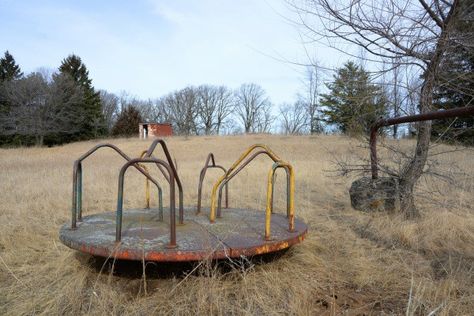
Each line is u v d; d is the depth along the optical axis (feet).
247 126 211.41
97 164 55.72
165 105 221.87
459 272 10.26
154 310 8.39
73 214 10.66
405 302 8.97
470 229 13.97
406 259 11.53
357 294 9.39
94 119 167.22
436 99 17.01
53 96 153.07
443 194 18.24
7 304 8.95
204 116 213.05
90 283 9.76
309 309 8.41
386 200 16.89
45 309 8.59
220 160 59.93
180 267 10.14
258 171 34.78
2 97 153.58
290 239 9.95
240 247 9.02
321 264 11.04
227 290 9.18
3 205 20.12
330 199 21.27
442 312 8.00
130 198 21.99
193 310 8.42
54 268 10.71
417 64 15.94
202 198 22.03
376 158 17.90
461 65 15.62
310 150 73.97
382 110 17.47
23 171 45.78
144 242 9.32
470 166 23.06
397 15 15.29
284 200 20.47
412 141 20.40
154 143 9.39
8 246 12.84
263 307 8.54
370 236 13.92
